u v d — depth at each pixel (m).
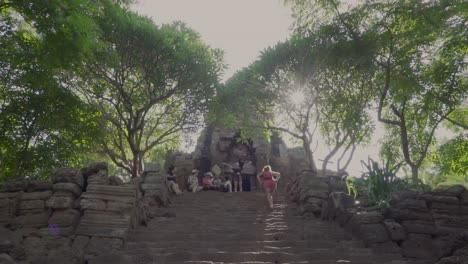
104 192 10.48
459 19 13.43
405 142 15.76
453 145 17.30
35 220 10.12
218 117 24.42
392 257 9.55
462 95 15.69
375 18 15.23
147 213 12.93
